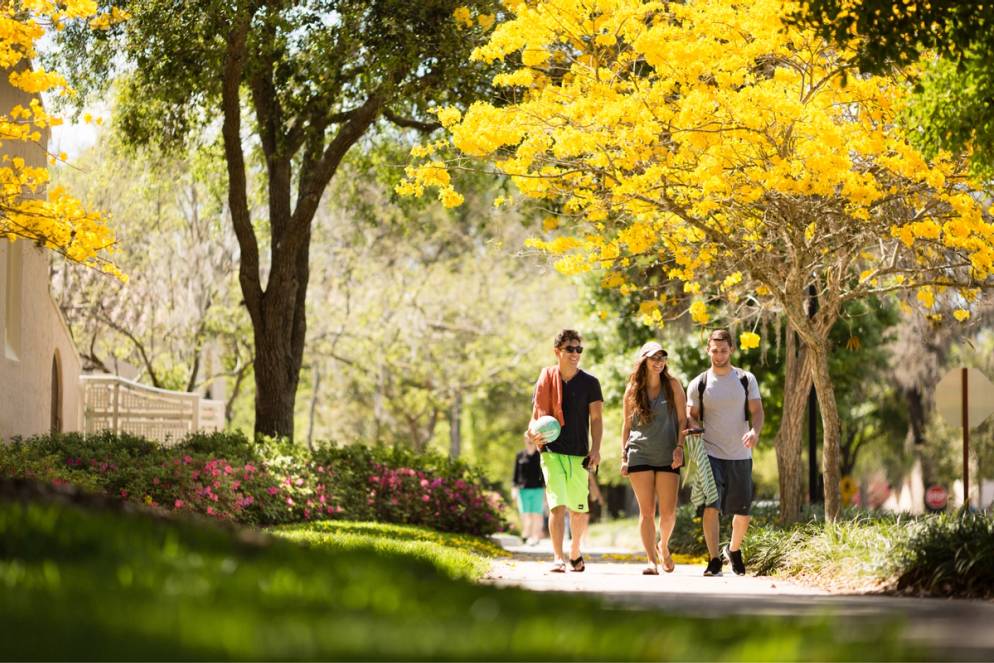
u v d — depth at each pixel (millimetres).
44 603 4996
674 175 15195
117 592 5316
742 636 5777
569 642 4949
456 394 53750
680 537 20531
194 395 33719
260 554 7578
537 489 27219
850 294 15734
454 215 51531
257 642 4309
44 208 16688
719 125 14461
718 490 14266
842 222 15867
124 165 36375
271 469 20906
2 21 15883
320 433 57094
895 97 14203
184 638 4363
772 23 13922
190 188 38719
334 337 48938
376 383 51562
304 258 25016
